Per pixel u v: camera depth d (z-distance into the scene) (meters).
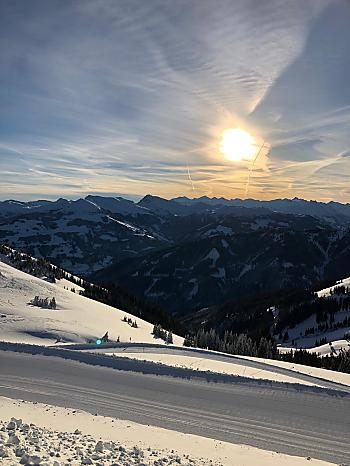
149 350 41.03
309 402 25.67
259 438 20.88
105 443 15.88
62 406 24.19
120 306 108.69
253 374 31.67
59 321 58.00
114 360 33.66
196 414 23.67
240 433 21.39
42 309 63.66
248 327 179.25
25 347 37.81
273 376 31.61
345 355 80.44
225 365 34.94
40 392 26.69
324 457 19.20
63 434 16.75
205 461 15.30
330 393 27.02
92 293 110.81
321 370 37.16
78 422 20.41
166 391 27.25
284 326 165.50
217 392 27.17
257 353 79.50
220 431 21.58
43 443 14.21
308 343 139.62
